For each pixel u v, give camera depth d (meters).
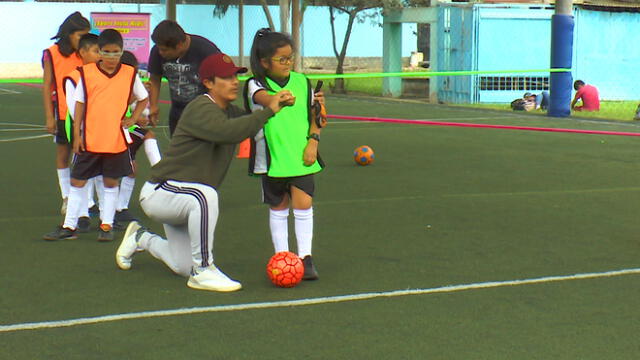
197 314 5.42
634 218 8.66
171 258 6.29
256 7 41.28
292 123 6.23
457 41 27.00
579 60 27.20
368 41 43.44
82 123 7.53
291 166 6.21
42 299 5.77
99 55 7.73
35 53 38.94
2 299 5.76
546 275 6.40
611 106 25.42
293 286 6.07
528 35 26.84
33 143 14.91
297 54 30.67
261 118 5.85
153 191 6.05
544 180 11.23
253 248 7.36
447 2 27.27
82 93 7.47
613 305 5.62
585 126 19.08
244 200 9.66
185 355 4.69
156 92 8.48
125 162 7.66
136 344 4.86
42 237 7.76
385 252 7.18
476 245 7.43
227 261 6.89
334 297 5.81
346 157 13.55
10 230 8.05
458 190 10.38
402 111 23.27
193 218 5.94
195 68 8.05
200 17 40.66
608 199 9.76
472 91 26.53
